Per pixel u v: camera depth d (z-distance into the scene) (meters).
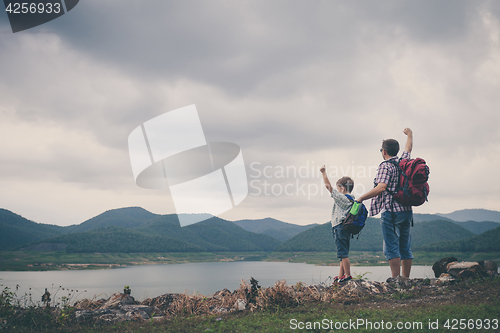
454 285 6.00
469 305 4.68
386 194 6.31
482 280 6.07
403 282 6.26
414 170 6.00
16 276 138.50
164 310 6.85
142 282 100.56
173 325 5.24
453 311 4.42
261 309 5.87
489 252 145.75
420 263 118.25
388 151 6.34
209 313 6.28
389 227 6.36
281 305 5.94
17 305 6.47
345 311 5.07
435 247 166.88
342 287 6.25
